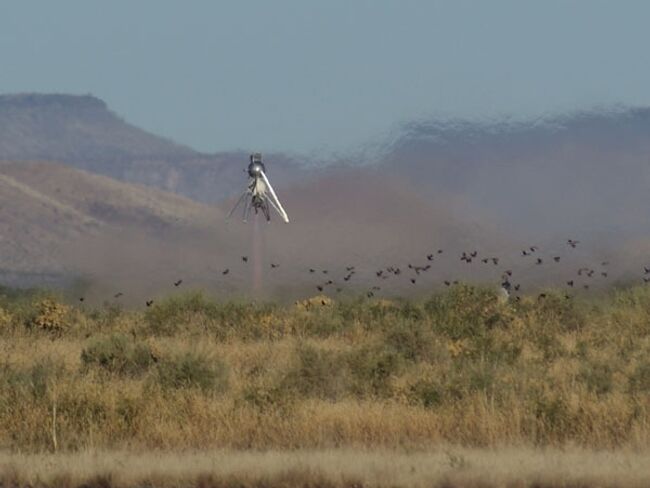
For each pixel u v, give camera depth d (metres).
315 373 90.69
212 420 75.75
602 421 74.12
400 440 73.12
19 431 75.00
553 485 62.19
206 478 63.84
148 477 64.31
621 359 101.12
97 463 66.75
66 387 81.44
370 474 63.06
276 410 77.50
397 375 93.62
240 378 93.06
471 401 78.75
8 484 64.62
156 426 74.81
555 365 97.81
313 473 63.56
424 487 61.91
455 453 68.00
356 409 78.00
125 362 99.19
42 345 119.25
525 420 74.50
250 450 71.25
